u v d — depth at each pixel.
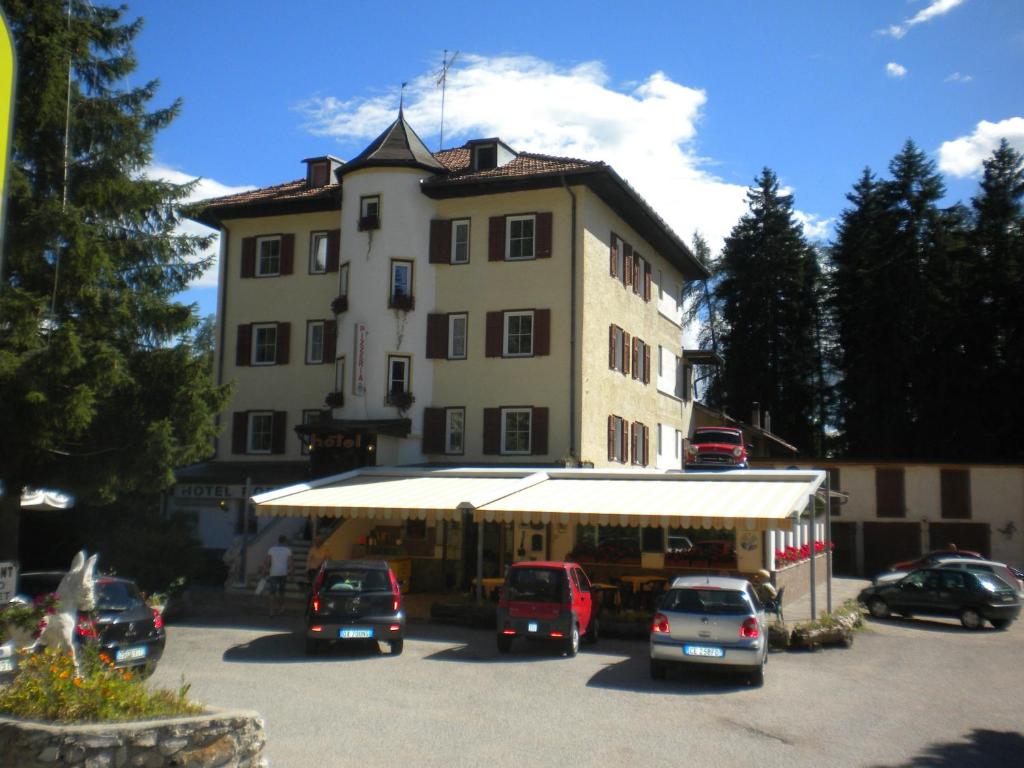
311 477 33.50
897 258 58.56
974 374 56.28
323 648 19.06
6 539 20.00
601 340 34.25
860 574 47.03
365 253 33.78
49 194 20.69
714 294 71.06
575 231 32.75
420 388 33.44
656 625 16.14
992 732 12.95
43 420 18.06
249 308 37.97
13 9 19.61
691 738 12.01
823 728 12.87
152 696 9.59
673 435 44.25
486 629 22.88
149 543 24.89
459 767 10.32
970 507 46.22
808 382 67.62
